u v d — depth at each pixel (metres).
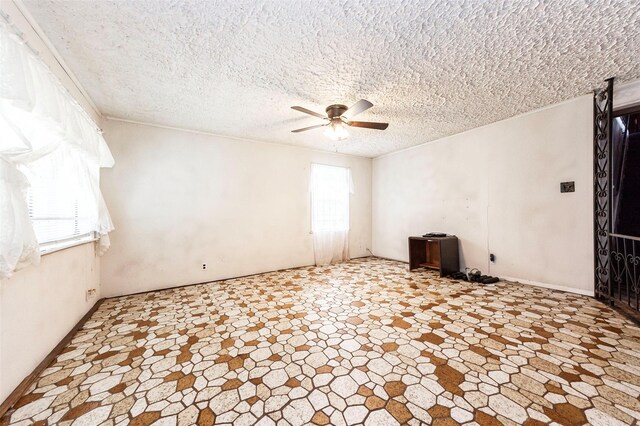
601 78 2.37
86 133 2.11
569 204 2.81
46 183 1.78
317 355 1.73
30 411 1.27
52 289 1.81
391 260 5.08
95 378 1.52
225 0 1.42
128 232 3.15
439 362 1.62
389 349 1.79
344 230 5.05
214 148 3.77
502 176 3.38
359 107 2.27
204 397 1.35
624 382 1.39
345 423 1.17
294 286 3.36
